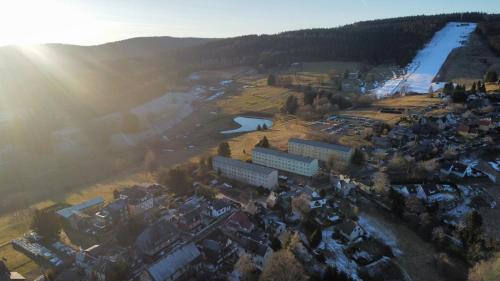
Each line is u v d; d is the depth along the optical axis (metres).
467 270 93.00
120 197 130.50
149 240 98.00
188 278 88.00
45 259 100.31
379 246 102.38
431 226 106.06
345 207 119.56
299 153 169.50
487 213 112.44
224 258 95.94
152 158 176.38
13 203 147.12
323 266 92.44
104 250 99.75
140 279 87.06
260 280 81.62
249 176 141.75
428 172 133.25
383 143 165.88
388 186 124.56
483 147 148.12
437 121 179.25
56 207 135.00
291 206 117.25
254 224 109.31
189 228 108.56
